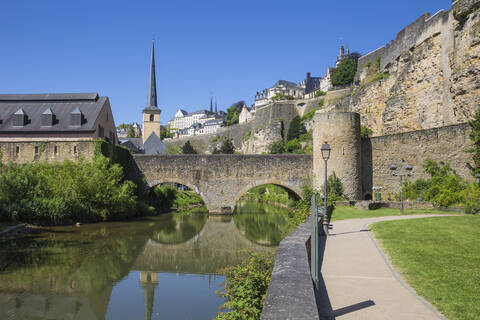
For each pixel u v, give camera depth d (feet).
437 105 117.29
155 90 281.74
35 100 136.56
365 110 171.73
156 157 127.65
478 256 30.45
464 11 101.14
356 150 107.96
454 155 94.53
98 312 40.11
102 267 57.62
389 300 20.52
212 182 124.98
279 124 254.06
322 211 53.93
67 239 77.15
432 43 121.19
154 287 48.88
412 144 105.60
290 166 121.70
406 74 135.33
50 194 94.99
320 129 109.91
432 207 82.28
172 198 161.99
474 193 72.33
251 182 123.44
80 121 126.00
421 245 35.50
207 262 62.69
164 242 79.05
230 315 23.43
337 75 276.62
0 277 51.29
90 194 99.09
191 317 38.68
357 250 35.42
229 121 437.58
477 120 86.53
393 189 110.01
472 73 95.61
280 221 113.29
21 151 115.85
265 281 26.48
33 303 42.55
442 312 18.26
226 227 101.14
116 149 120.98
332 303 20.21
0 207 84.38
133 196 112.98
